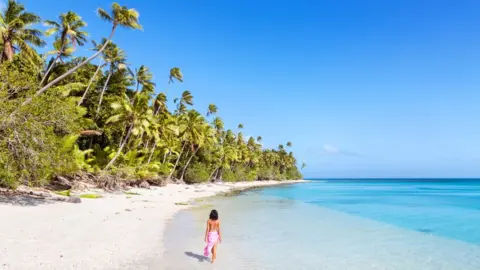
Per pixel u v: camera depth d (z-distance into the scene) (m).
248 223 19.05
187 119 58.53
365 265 10.63
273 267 10.06
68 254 9.73
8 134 17.11
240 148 98.06
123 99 39.25
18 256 9.03
